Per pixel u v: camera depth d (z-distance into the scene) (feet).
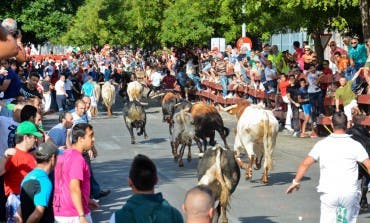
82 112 43.88
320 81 73.10
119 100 142.31
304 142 70.49
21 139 28.60
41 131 30.73
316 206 42.52
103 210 41.98
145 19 186.19
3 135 31.96
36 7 130.52
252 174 53.47
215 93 110.93
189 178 52.29
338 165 28.60
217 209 34.50
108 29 222.07
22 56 16.79
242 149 50.52
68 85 124.77
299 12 85.05
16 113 32.50
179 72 118.32
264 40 117.60
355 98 62.18
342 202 28.68
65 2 136.67
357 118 52.16
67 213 27.14
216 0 123.13
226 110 54.95
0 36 12.68
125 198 45.42
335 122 28.99
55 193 27.22
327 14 84.12
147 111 112.16
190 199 16.76
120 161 60.85
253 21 103.65
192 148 68.69
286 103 81.61
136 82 103.09
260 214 40.37
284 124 81.92
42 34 132.05
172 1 181.68
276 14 91.50
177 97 72.59
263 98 89.15
